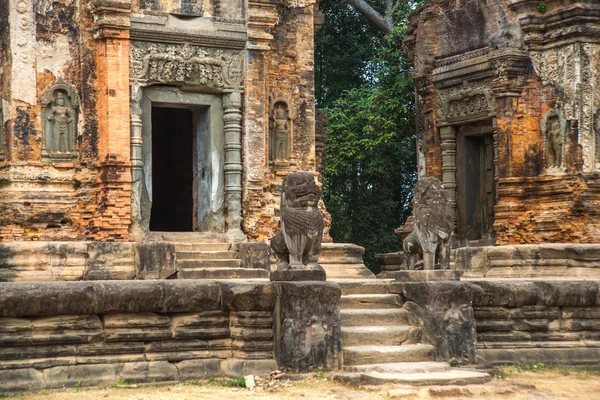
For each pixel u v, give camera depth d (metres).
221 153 20.52
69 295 13.30
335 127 32.53
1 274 17.14
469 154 26.06
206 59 20.03
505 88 24.02
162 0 19.72
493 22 24.58
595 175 22.62
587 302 16.66
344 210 35.75
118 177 19.08
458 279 15.36
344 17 36.84
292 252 14.36
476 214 26.05
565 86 23.09
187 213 25.17
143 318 13.87
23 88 18.67
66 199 18.97
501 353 15.88
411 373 13.74
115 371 13.50
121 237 19.03
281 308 14.02
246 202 20.45
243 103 20.56
